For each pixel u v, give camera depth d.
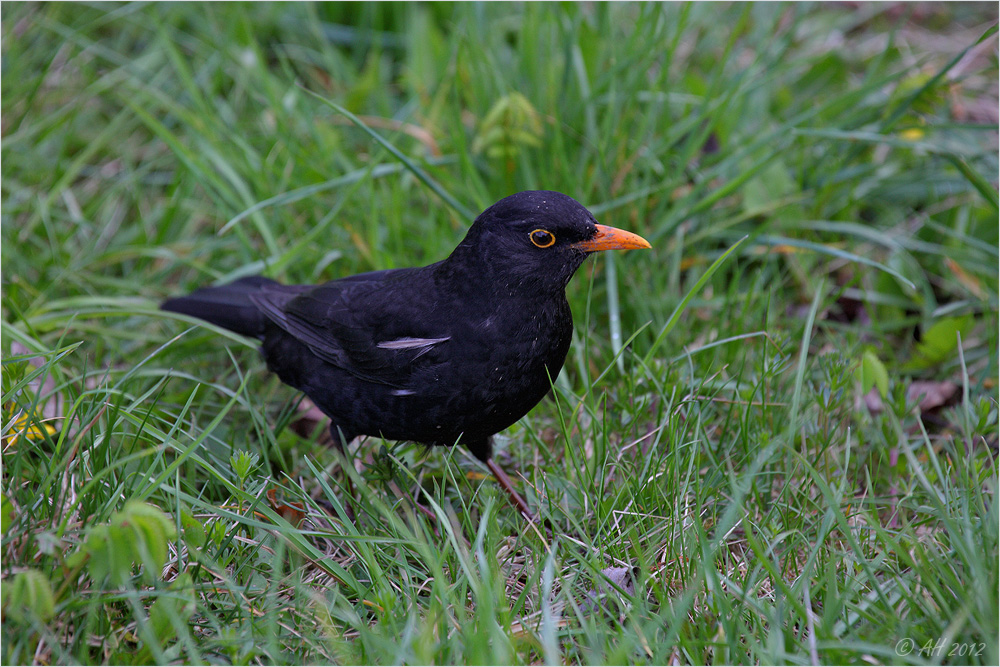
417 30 12.16
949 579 5.76
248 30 11.58
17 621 5.37
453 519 6.94
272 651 5.52
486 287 7.12
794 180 11.01
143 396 7.20
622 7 12.59
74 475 6.58
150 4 12.73
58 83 12.20
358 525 7.04
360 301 7.67
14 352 8.67
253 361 9.50
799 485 7.31
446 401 7.25
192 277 10.50
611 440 8.15
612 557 6.73
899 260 10.10
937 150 9.55
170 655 5.55
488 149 10.08
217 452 7.90
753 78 12.05
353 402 7.62
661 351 9.17
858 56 13.04
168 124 11.95
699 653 5.78
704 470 7.77
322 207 10.59
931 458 6.65
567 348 7.53
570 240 7.06
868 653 5.59
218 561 6.26
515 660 5.49
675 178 9.94
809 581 6.08
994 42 12.88
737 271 9.09
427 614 6.03
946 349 9.02
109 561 5.28
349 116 9.06
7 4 12.26
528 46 11.13
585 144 10.51
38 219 10.47
